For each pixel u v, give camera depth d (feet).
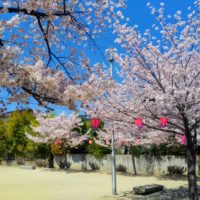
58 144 115.75
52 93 20.27
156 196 55.36
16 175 97.35
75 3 24.45
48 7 22.03
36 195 59.67
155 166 94.79
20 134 135.85
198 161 86.33
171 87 39.01
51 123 109.81
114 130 57.47
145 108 42.70
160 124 45.60
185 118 40.83
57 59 24.12
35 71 19.07
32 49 25.25
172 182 75.72
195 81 41.29
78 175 94.73
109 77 24.23
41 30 23.90
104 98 43.83
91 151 109.50
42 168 119.14
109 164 105.09
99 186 70.54
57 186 71.87
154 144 88.02
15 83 18.98
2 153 147.54
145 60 42.19
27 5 21.18
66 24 25.70
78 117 108.47
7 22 20.13
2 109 22.66
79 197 56.70
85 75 23.18
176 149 90.89
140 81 43.68
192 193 40.29
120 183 75.15
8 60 18.58
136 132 56.59
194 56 41.55
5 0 20.67
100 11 26.55
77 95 19.76
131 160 99.71
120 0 26.58
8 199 55.72
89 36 26.03
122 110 44.01
